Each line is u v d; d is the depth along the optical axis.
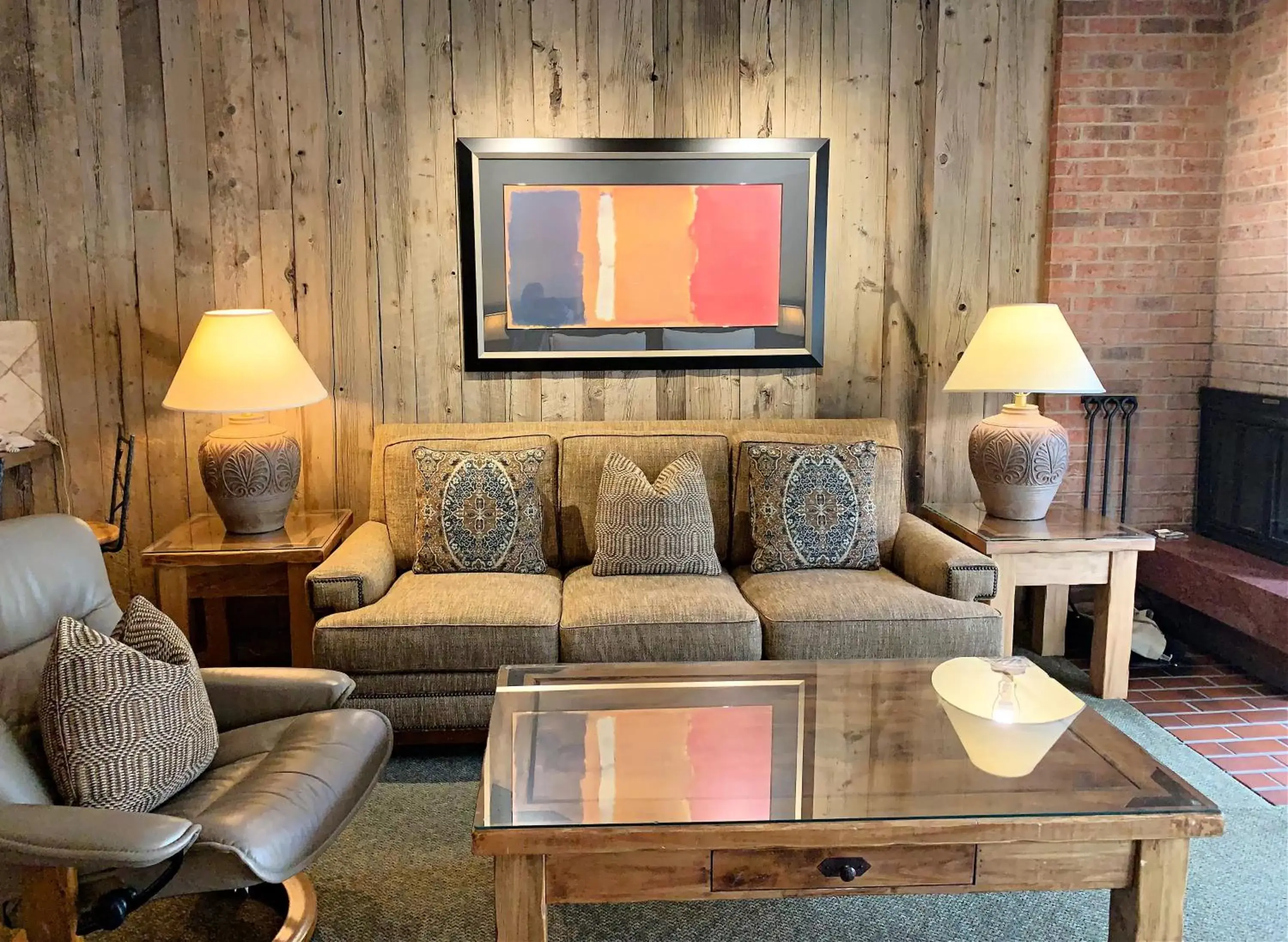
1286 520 3.55
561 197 3.65
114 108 3.51
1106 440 3.95
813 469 3.35
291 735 2.19
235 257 3.62
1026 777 1.98
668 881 1.82
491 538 3.26
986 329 3.48
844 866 1.82
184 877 1.73
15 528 2.17
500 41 3.58
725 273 3.74
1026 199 3.82
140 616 2.17
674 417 3.83
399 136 3.60
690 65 3.64
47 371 3.61
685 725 2.25
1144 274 3.87
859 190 3.76
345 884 2.34
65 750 1.87
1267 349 3.62
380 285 3.68
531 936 1.82
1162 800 1.87
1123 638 3.36
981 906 2.28
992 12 3.70
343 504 3.79
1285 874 2.37
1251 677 3.60
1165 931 1.86
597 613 2.90
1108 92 3.74
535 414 3.79
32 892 1.66
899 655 2.92
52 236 3.55
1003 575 3.30
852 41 3.67
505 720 2.27
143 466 3.70
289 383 3.26
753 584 3.22
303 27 3.52
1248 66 3.66
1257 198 3.64
